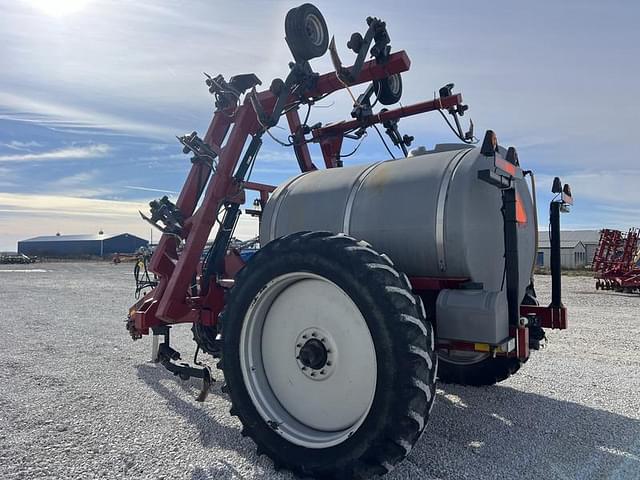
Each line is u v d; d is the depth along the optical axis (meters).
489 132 2.61
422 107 4.24
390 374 2.25
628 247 15.62
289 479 2.57
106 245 77.88
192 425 3.34
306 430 2.71
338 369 2.63
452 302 2.71
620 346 5.95
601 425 3.27
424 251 2.88
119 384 4.34
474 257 2.82
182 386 4.28
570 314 9.25
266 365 2.91
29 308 9.98
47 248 80.56
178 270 3.73
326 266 2.49
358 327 2.55
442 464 2.68
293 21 3.54
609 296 13.48
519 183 3.48
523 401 3.78
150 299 4.23
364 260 2.42
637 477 2.54
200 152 3.90
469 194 2.82
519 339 2.74
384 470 2.29
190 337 6.78
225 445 3.01
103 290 14.58
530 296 3.80
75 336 6.75
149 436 3.14
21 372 4.76
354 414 2.58
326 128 4.54
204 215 3.80
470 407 3.63
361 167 3.40
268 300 2.85
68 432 3.20
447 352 4.07
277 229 3.43
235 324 2.84
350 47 3.64
